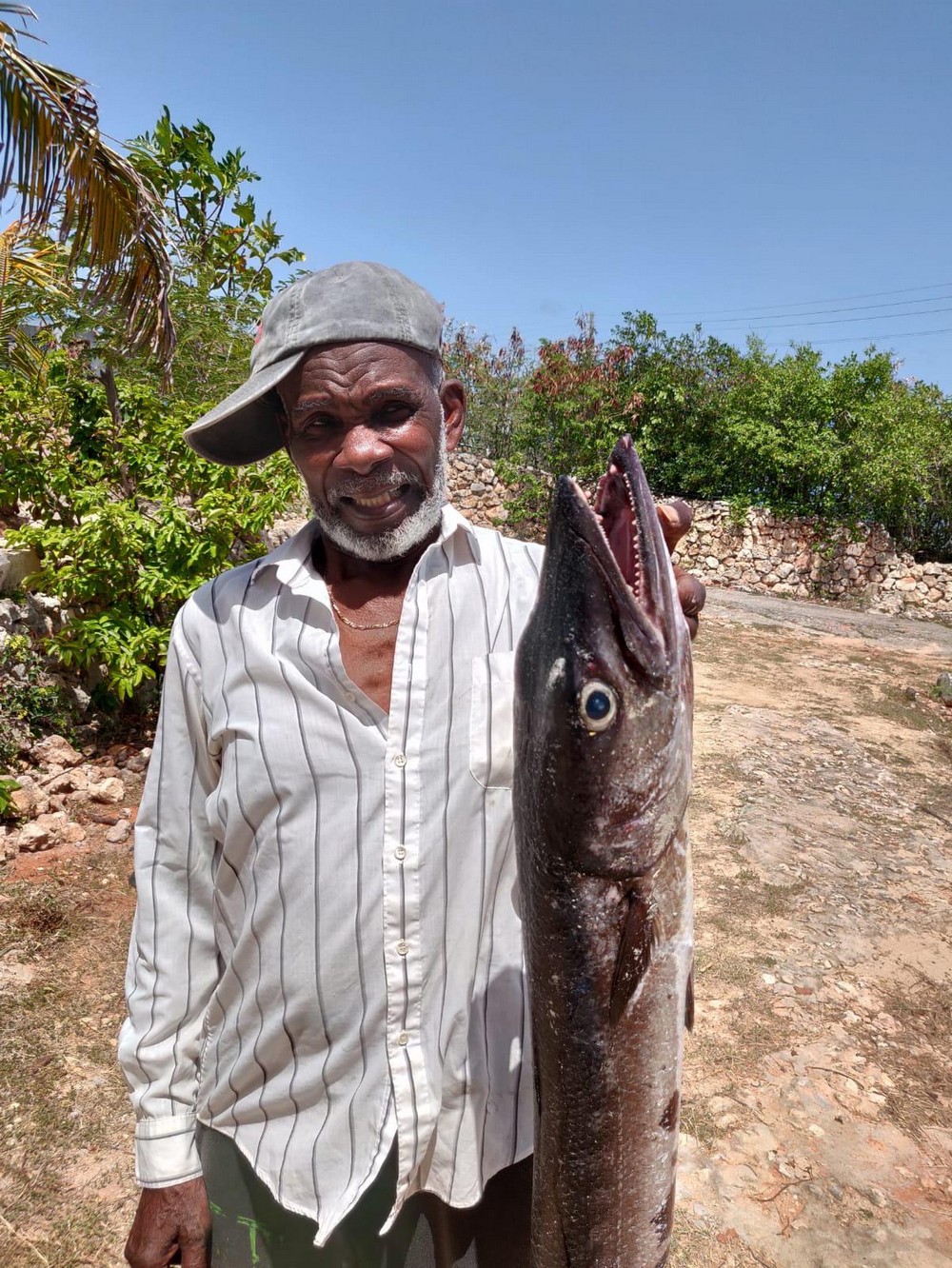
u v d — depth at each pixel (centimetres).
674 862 120
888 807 629
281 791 141
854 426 1588
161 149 864
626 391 1547
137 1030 162
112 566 534
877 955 433
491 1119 146
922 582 1554
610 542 119
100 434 603
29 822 459
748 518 1573
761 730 777
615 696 111
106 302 585
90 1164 279
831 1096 333
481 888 143
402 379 140
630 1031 122
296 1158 147
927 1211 285
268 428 171
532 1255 136
